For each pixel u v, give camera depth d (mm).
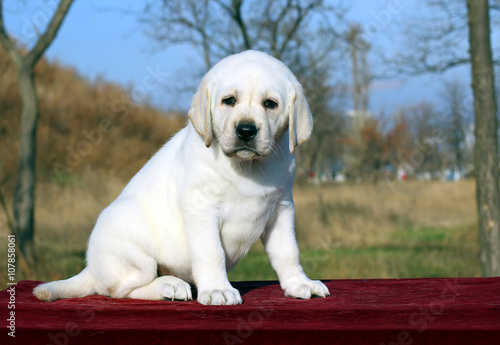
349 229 13242
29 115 8766
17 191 8586
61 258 9148
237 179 2818
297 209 14102
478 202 7516
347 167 26266
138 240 3008
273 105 2840
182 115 19859
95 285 3143
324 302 2809
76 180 15227
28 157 8680
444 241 12242
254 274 9297
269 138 2768
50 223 11445
